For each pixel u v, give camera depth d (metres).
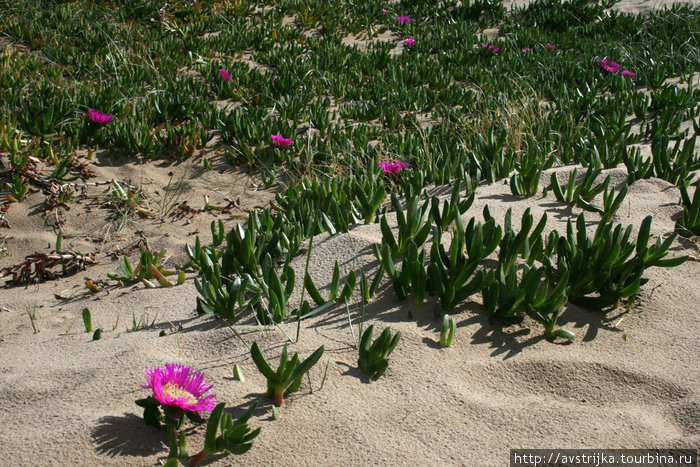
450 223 3.35
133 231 4.23
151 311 2.96
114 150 5.20
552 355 2.30
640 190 3.76
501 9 10.85
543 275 2.83
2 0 8.70
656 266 2.86
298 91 7.08
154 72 7.19
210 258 3.38
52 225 4.24
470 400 2.08
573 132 5.44
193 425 1.98
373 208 3.55
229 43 8.48
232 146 5.61
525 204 3.63
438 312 2.56
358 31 9.99
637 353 2.31
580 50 9.02
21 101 5.64
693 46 8.55
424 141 4.86
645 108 6.25
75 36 8.07
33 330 2.88
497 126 5.54
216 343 2.46
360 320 2.57
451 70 8.18
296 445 1.90
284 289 2.86
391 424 1.98
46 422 1.97
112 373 2.23
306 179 4.64
